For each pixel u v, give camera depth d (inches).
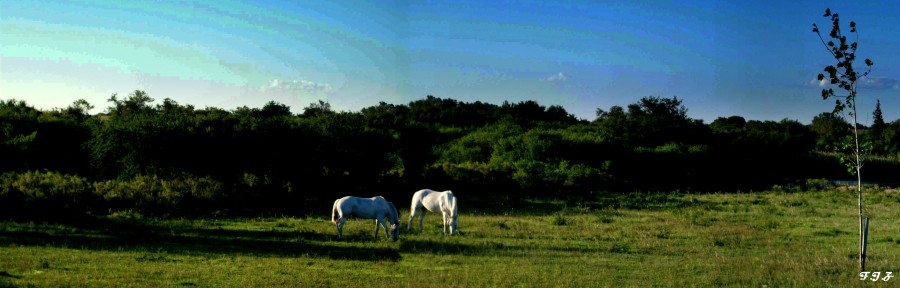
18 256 586.9
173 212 1017.5
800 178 2438.5
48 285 480.7
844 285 530.9
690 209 1263.5
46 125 1574.8
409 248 735.7
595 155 2113.7
